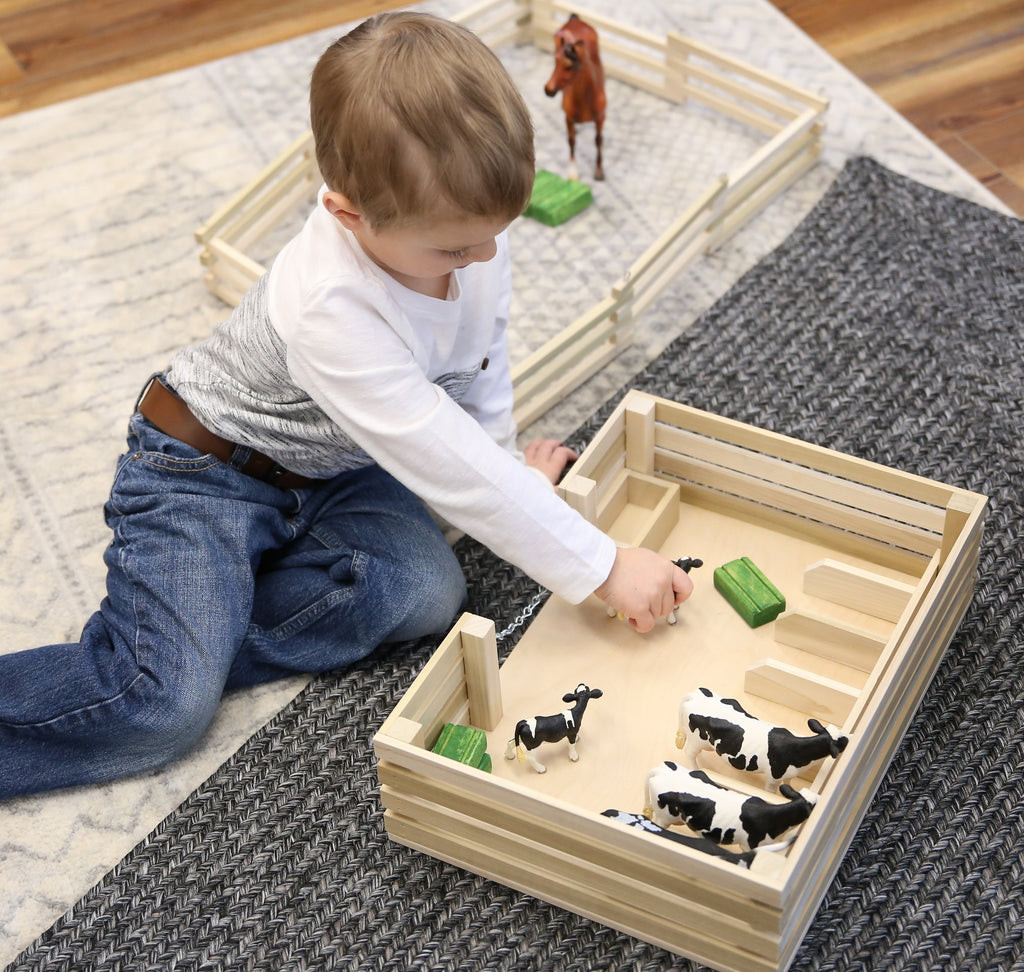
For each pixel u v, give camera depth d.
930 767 1.18
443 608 1.32
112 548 1.27
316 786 1.23
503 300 1.28
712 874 0.94
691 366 1.61
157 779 1.27
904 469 1.46
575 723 1.14
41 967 1.12
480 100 0.92
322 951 1.11
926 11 2.18
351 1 2.33
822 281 1.71
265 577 1.34
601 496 1.34
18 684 1.22
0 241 1.91
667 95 2.06
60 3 2.39
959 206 1.79
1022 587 1.32
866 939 1.07
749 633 1.27
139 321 1.77
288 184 1.84
